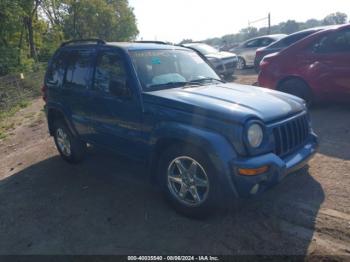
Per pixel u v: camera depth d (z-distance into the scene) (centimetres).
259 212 348
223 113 306
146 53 412
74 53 489
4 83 1284
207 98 342
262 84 742
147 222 348
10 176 516
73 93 471
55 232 346
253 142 300
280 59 705
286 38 1091
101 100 418
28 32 2338
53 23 2878
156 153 359
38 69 1906
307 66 666
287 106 354
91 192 428
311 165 447
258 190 305
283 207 353
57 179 480
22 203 418
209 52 1290
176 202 353
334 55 634
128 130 390
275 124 324
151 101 356
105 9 3759
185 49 482
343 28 632
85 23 3662
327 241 296
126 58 388
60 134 542
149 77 387
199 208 333
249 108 323
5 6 1791
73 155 516
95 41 457
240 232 318
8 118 1023
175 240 315
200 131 310
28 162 575
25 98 1317
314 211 342
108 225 349
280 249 290
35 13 2345
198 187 333
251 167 291
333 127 586
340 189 379
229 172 297
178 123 330
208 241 309
